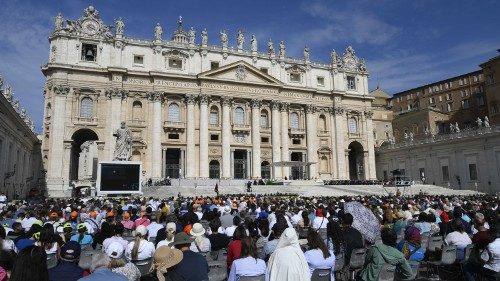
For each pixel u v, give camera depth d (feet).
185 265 23.24
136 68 208.74
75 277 21.84
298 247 20.97
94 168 212.64
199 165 211.82
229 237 37.81
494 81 236.43
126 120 203.10
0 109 121.29
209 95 217.77
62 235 38.78
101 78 201.05
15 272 16.37
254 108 227.61
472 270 31.17
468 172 208.64
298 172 239.71
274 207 65.57
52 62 193.36
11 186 150.20
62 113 191.83
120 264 22.89
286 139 233.55
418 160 241.96
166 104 213.46
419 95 310.86
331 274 25.95
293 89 237.86
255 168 222.28
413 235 33.01
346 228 35.24
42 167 193.77
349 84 264.11
